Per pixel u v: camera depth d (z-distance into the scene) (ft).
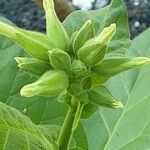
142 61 0.77
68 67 0.77
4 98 1.02
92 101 0.79
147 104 0.92
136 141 0.88
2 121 0.84
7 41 1.05
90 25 0.78
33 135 0.85
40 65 0.78
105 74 0.78
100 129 1.02
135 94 0.96
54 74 0.76
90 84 0.78
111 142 0.92
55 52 0.76
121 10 1.03
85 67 0.76
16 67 1.03
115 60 0.77
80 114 0.79
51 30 0.79
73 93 0.78
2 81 1.03
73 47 0.78
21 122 0.82
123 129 0.92
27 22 1.81
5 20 1.04
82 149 1.00
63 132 0.83
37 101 1.02
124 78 1.02
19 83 1.02
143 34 1.05
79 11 1.05
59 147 0.83
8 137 0.88
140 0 1.93
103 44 0.76
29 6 1.81
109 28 0.75
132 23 1.94
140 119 0.90
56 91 0.76
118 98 1.01
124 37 1.02
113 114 1.02
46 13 0.80
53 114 1.01
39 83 0.75
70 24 1.03
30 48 0.77
